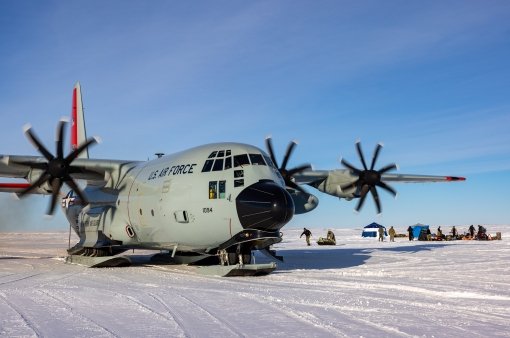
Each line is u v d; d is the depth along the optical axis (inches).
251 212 479.8
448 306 303.0
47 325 250.4
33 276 498.9
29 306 308.8
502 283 418.3
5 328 243.6
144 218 592.7
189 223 528.1
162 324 251.6
